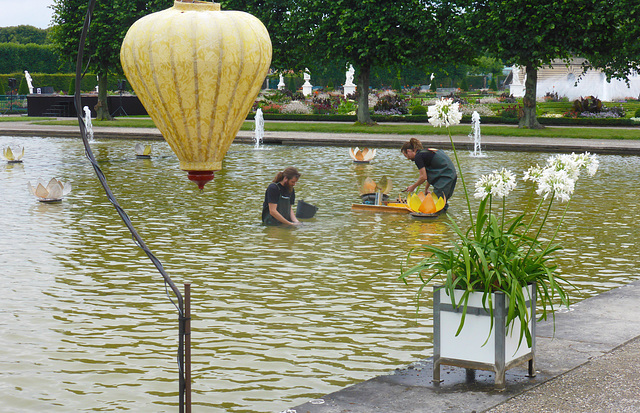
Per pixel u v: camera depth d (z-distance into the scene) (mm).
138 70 3059
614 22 30891
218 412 4906
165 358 5934
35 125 36438
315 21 36562
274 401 5090
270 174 18391
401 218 12406
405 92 80125
